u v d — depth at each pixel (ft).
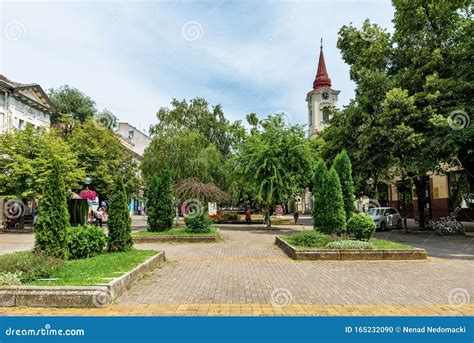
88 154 97.14
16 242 54.80
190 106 110.32
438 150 57.93
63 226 28.35
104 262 28.68
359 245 37.93
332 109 87.35
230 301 21.15
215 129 111.34
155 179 60.95
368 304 20.71
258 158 77.51
